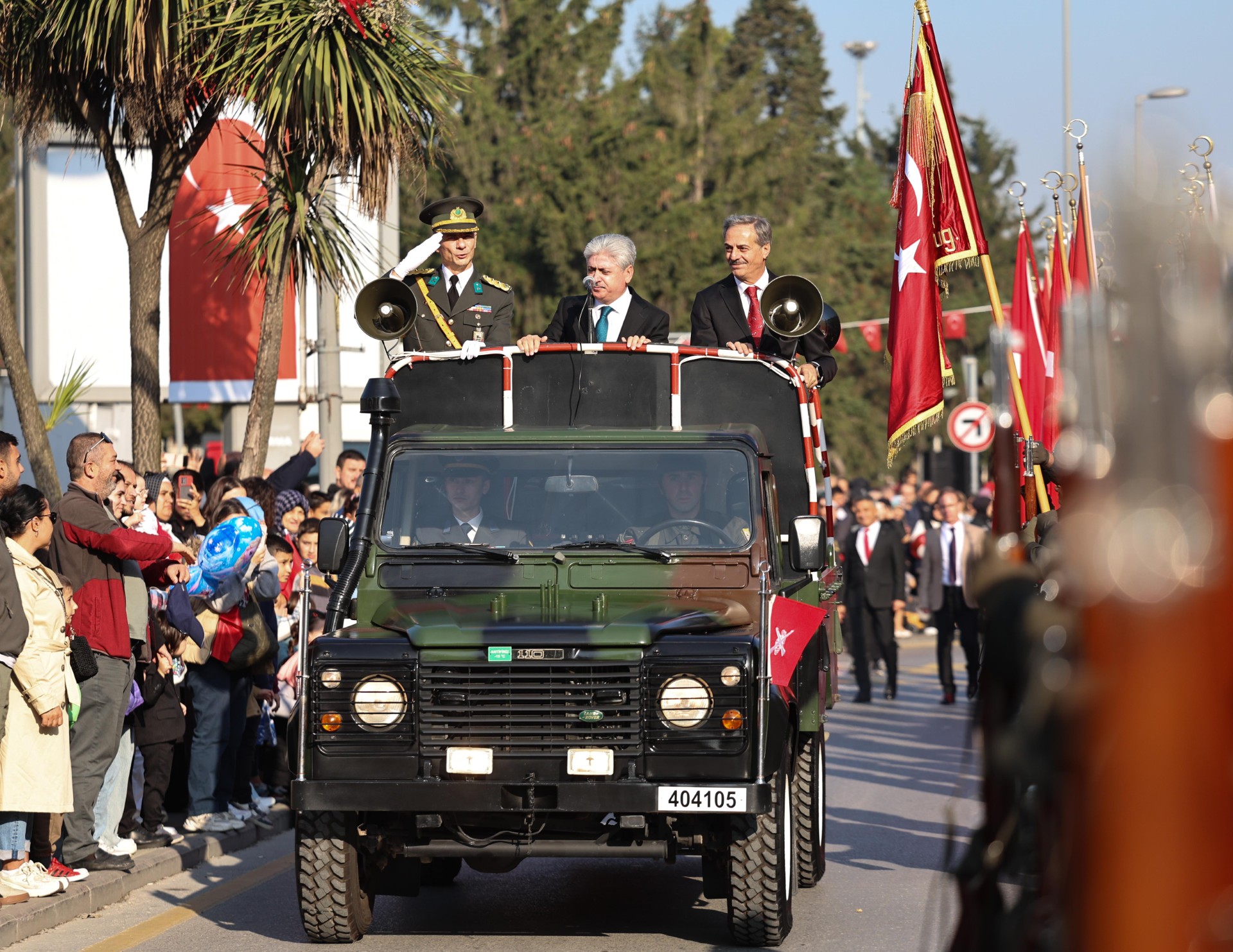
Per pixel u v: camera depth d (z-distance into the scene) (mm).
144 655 26562
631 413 25734
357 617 22719
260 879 26844
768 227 29312
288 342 53906
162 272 56875
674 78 151125
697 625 20984
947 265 31188
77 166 57562
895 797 35781
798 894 25375
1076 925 6750
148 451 38812
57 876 24094
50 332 57969
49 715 22219
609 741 20047
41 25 34094
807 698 23469
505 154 128125
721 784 19812
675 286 128250
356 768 20359
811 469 25828
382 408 24094
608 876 27500
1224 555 6133
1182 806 6180
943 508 55875
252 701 30656
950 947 9484
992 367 9547
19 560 22266
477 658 20266
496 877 27469
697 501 23531
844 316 165875
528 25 138375
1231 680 6145
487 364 25984
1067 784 7082
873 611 56906
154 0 34000
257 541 29141
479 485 23766
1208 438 6203
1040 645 8164
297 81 35156
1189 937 6164
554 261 125062
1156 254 6285
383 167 36438
